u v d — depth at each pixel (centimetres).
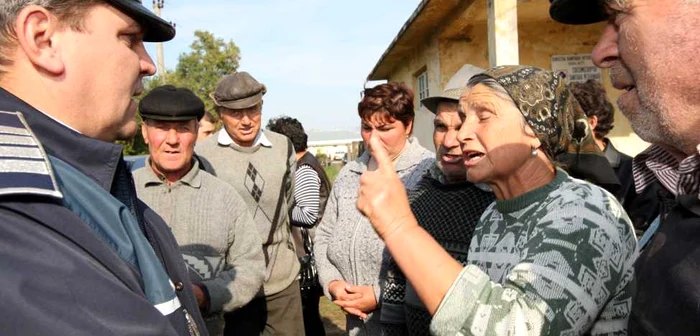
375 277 275
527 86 166
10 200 91
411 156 294
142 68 130
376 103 289
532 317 128
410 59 1027
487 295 133
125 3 117
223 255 287
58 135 110
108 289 94
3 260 86
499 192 175
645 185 142
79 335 87
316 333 439
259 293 354
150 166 290
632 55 108
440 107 257
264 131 394
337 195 319
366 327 283
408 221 143
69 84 112
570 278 133
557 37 741
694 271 97
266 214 364
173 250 149
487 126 168
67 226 97
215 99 375
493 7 520
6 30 107
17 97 108
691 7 98
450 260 139
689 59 99
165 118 271
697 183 108
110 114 120
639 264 114
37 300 85
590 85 349
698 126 104
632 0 104
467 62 773
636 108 115
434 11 701
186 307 145
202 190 289
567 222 144
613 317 147
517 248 161
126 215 112
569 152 178
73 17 111
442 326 132
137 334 94
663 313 101
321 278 311
